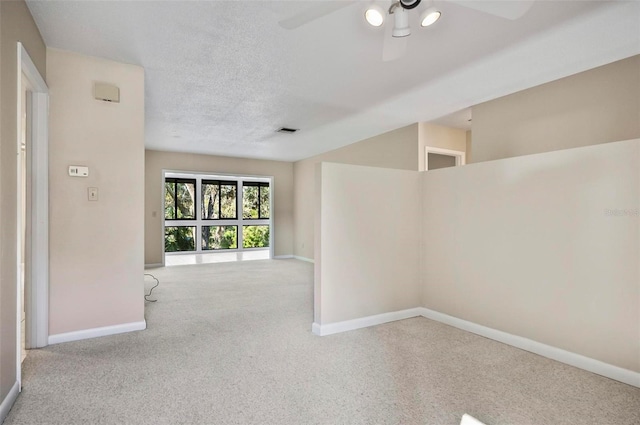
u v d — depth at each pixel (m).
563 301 2.76
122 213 3.24
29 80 2.55
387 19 2.43
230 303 4.40
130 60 3.16
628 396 2.21
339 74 3.46
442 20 2.48
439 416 1.96
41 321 2.87
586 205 2.65
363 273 3.57
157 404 2.05
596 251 2.59
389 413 1.98
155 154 7.56
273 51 2.97
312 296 4.79
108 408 2.00
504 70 3.36
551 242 2.85
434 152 5.43
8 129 1.95
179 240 10.36
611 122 3.19
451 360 2.74
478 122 4.38
